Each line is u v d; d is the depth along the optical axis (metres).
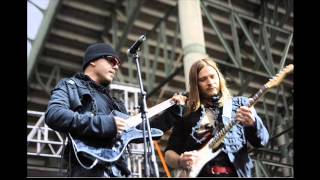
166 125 3.19
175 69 10.27
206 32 11.17
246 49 11.56
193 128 3.02
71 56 11.91
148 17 11.23
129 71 11.05
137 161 4.45
